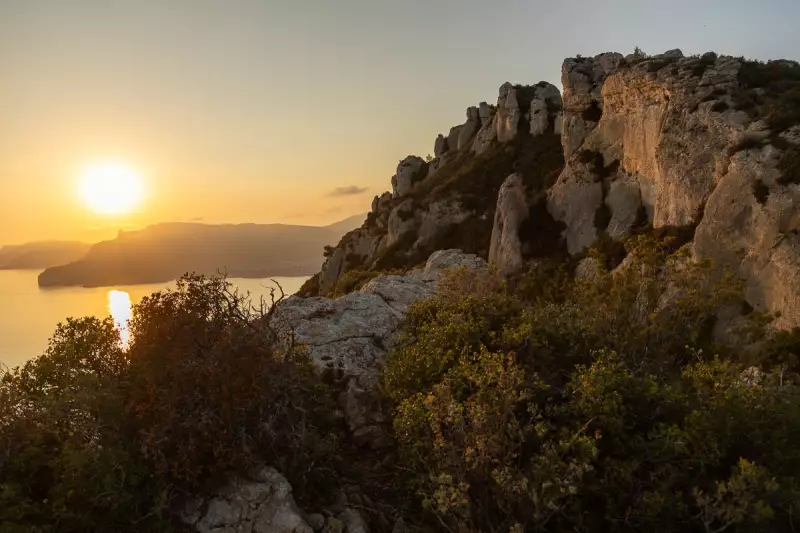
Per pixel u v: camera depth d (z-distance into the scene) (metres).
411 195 68.00
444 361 8.22
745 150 20.42
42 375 7.84
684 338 10.70
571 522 6.22
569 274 27.94
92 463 6.12
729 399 6.70
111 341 8.36
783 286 16.36
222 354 7.27
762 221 18.03
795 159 18.45
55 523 5.76
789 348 14.45
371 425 9.47
